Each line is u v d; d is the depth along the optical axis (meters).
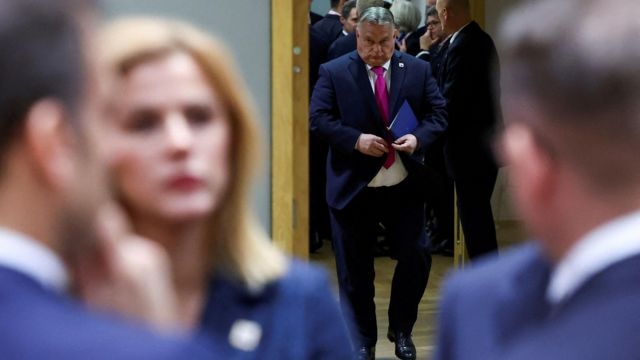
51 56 1.28
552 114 1.46
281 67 6.61
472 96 8.75
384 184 7.68
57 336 1.21
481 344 1.84
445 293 2.02
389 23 7.64
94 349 1.20
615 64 1.41
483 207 8.97
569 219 1.50
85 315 1.25
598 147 1.44
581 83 1.43
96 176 1.33
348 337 2.75
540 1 1.51
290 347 2.61
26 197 1.29
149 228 2.56
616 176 1.45
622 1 1.44
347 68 7.73
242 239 2.64
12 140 1.28
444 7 8.89
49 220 1.30
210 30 6.46
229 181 2.64
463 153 8.85
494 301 1.87
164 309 1.76
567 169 1.48
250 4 6.53
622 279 1.44
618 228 1.46
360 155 7.65
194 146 2.53
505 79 1.56
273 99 6.62
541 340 1.51
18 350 1.20
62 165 1.30
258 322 2.60
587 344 1.42
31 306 1.24
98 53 1.34
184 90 2.53
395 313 7.96
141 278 1.71
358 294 7.79
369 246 7.82
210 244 2.62
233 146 2.64
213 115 2.58
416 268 7.81
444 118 7.82
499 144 1.63
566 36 1.45
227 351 2.54
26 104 1.27
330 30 11.34
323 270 2.76
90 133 1.32
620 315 1.41
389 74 7.74
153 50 2.53
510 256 1.97
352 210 7.72
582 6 1.46
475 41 8.72
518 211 1.59
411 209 7.75
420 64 7.84
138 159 2.51
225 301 2.60
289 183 6.72
